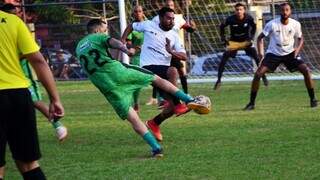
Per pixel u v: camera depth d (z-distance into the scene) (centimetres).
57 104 1116
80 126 2234
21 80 1095
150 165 1548
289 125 2048
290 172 1422
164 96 1795
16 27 1095
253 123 2123
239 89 3341
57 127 1819
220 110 2502
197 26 4084
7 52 1085
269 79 3606
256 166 1490
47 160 1658
